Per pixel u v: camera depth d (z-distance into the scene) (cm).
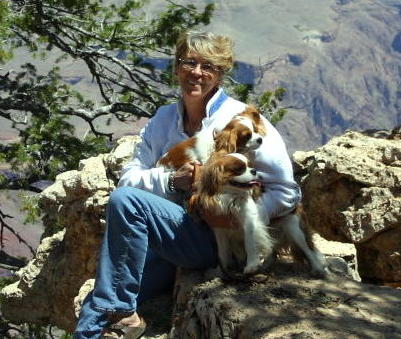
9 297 463
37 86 1191
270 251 277
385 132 490
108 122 1269
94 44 1213
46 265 451
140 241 275
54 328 856
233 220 275
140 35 1194
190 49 292
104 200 400
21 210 1009
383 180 386
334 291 271
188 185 285
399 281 381
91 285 339
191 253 289
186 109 307
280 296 268
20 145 1048
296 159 442
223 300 267
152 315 303
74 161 1096
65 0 1149
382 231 379
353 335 238
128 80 1262
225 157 269
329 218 402
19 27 1112
